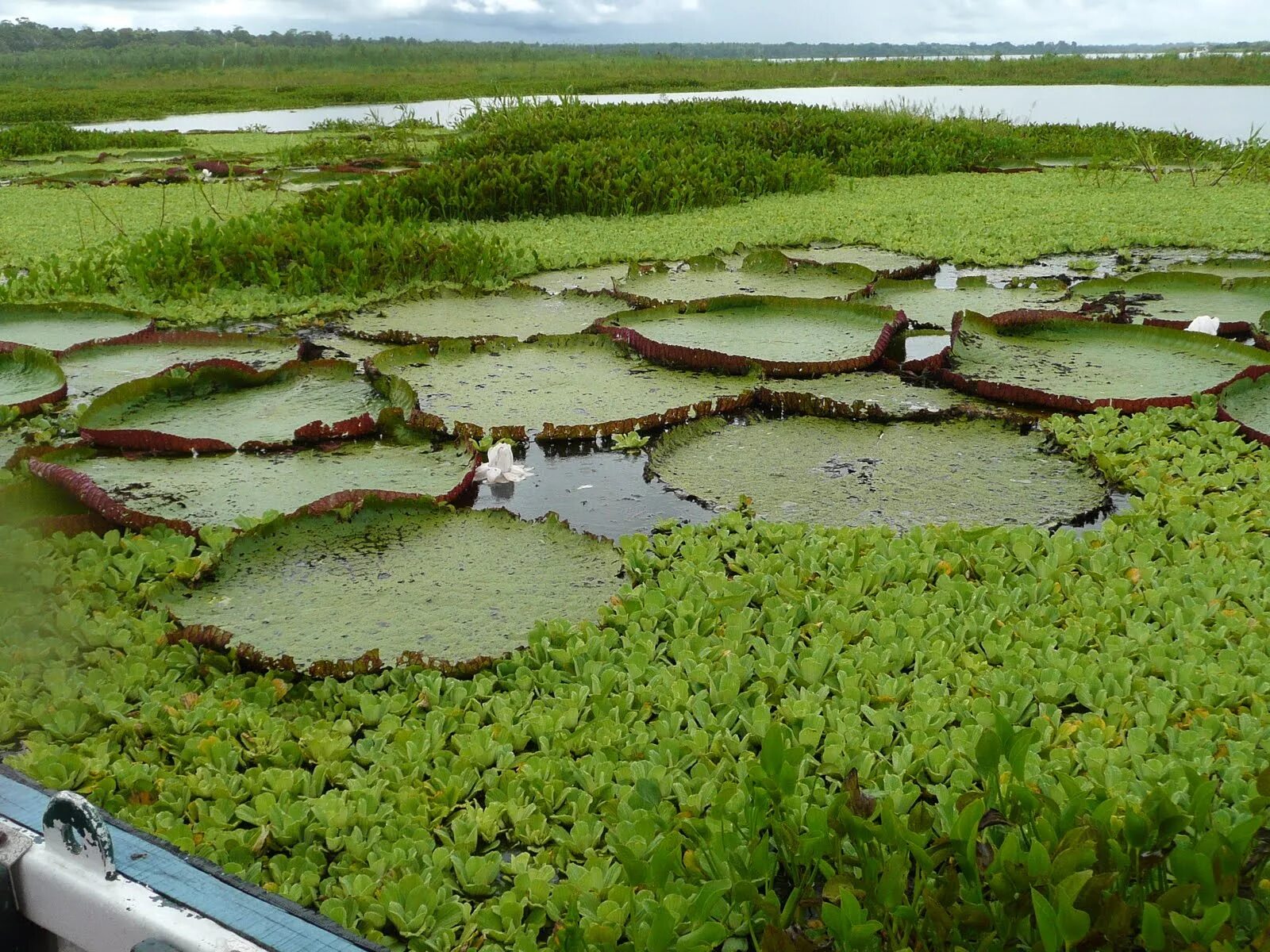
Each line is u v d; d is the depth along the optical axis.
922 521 3.54
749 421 4.50
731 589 2.97
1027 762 2.11
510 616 2.91
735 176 11.09
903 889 1.62
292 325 6.07
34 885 1.27
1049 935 1.46
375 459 4.07
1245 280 6.64
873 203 10.33
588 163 10.16
